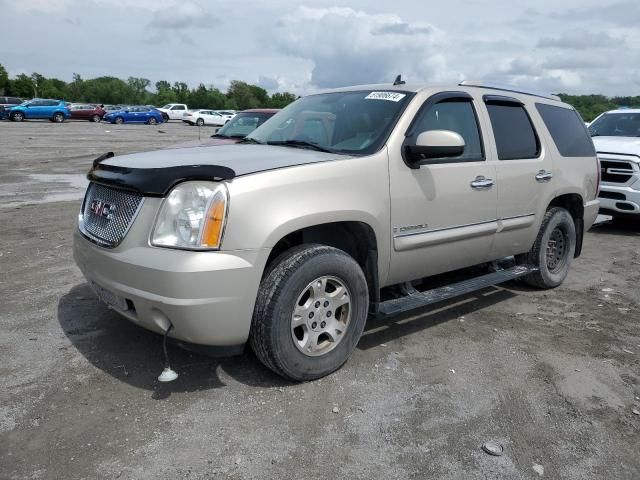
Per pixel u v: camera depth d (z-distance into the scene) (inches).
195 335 127.2
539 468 115.6
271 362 138.0
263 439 121.5
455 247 179.3
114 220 137.8
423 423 129.9
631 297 227.8
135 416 128.5
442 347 171.8
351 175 147.6
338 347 148.9
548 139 218.1
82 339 166.7
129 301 134.5
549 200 215.0
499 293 226.7
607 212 358.3
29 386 139.9
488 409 137.1
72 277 223.3
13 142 895.1
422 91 174.7
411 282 177.3
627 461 119.6
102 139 1037.2
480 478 111.7
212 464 112.9
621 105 518.6
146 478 108.3
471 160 182.9
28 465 110.7
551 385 150.6
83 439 119.4
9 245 270.8
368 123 167.6
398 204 158.6
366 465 114.3
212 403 134.9
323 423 128.2
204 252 124.6
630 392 149.2
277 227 130.9
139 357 156.8
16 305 192.1
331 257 141.8
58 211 359.3
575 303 218.1
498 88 207.9
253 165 137.4
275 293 134.0
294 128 184.4
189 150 165.8
